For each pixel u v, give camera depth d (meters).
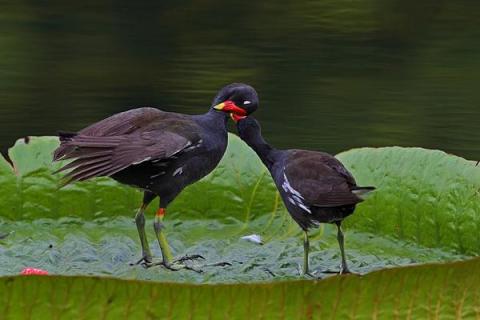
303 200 9.35
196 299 6.07
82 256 9.26
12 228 9.79
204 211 10.21
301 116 17.03
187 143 9.35
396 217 9.77
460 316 6.48
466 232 9.33
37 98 17.66
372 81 19.11
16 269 8.84
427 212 9.58
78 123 16.53
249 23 22.66
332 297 6.25
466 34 21.89
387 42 21.58
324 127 16.42
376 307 6.34
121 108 17.33
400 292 6.36
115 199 10.10
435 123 16.72
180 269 9.02
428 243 9.59
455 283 6.44
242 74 19.33
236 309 6.12
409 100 17.84
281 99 17.97
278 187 9.81
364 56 20.73
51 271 8.86
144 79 18.91
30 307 5.96
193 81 18.81
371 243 9.75
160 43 21.25
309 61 20.31
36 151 10.04
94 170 8.67
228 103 9.92
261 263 9.23
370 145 15.61
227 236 9.90
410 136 16.08
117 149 8.83
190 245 9.66
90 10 23.30
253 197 10.21
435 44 21.41
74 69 19.50
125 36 21.42
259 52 20.80
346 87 18.69
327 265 9.25
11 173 9.95
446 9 23.53
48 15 22.61
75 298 5.98
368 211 9.90
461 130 16.33
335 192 9.15
